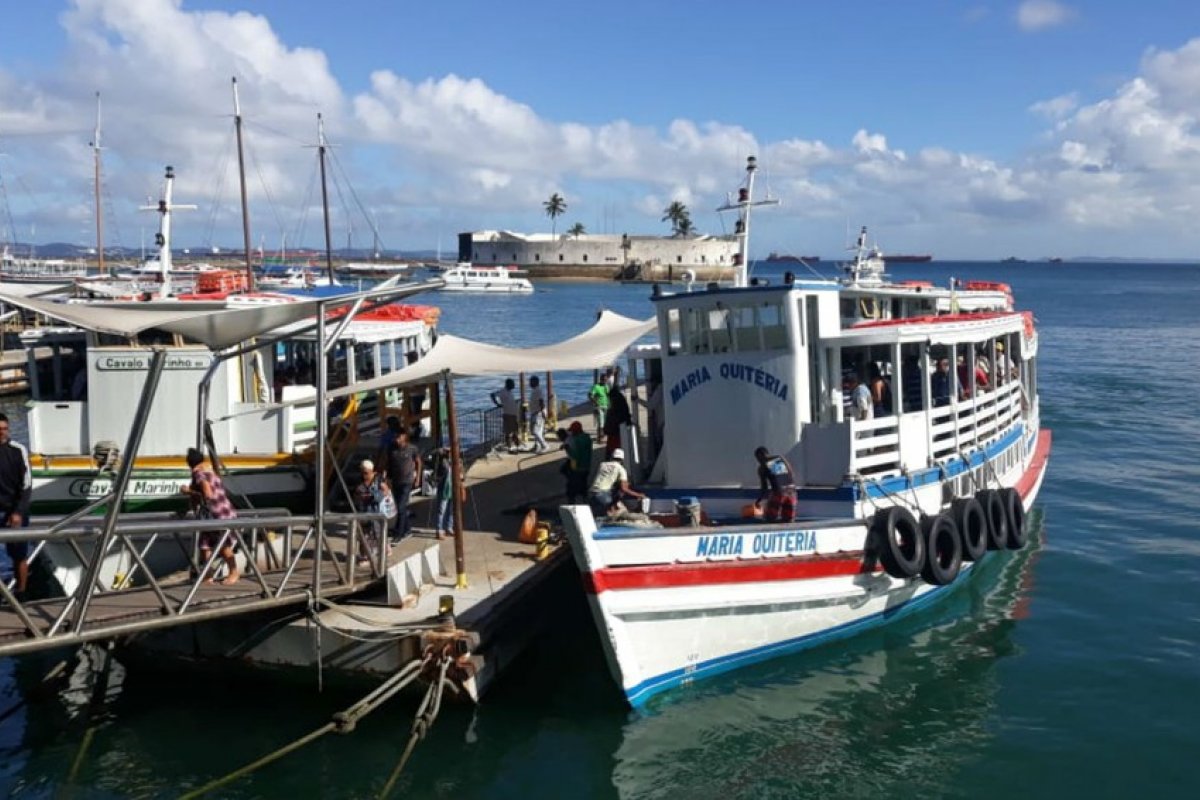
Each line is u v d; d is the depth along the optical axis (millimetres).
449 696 12719
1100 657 14625
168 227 24469
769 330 14773
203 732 12477
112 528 10531
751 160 16172
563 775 11430
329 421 19156
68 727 12656
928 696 13328
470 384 47219
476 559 15703
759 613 13398
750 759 11758
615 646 12203
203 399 15133
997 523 16438
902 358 17562
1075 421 37062
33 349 18328
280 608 13062
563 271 155125
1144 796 10906
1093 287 189250
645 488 15578
